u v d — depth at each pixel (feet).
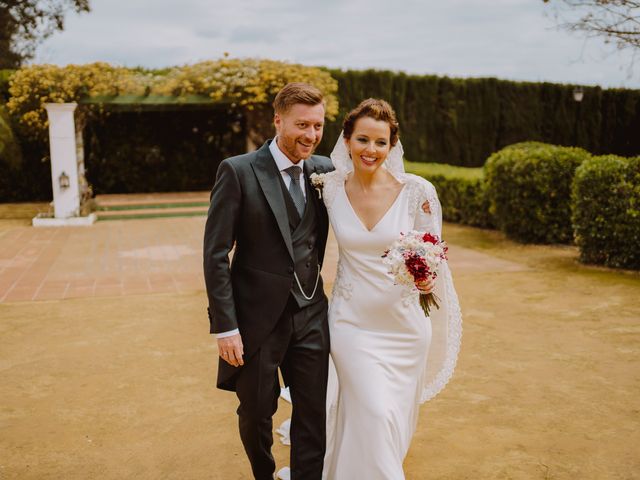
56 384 13.85
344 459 8.26
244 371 8.13
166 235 35.12
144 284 23.43
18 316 19.29
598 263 26.43
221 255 7.94
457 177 39.73
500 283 23.31
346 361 8.48
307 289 8.37
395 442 8.19
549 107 61.36
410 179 8.76
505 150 33.27
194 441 11.09
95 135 50.37
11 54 68.85
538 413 12.16
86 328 18.06
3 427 11.69
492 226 37.60
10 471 10.01
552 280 23.66
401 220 8.62
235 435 11.33
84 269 26.12
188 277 24.58
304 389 8.39
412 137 57.11
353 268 8.73
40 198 51.24
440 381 9.69
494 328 17.80
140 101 41.04
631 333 17.16
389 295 8.54
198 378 14.21
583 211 26.08
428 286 8.16
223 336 7.89
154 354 15.84
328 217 8.92
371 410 8.07
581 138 62.90
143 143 51.75
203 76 41.22
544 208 30.66
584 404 12.57
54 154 38.75
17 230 36.88
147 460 10.38
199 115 52.65
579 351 15.78
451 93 57.77
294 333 8.25
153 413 12.31
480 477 9.71
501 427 11.55
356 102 54.19
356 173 8.72
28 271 25.72
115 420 11.99
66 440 11.14
